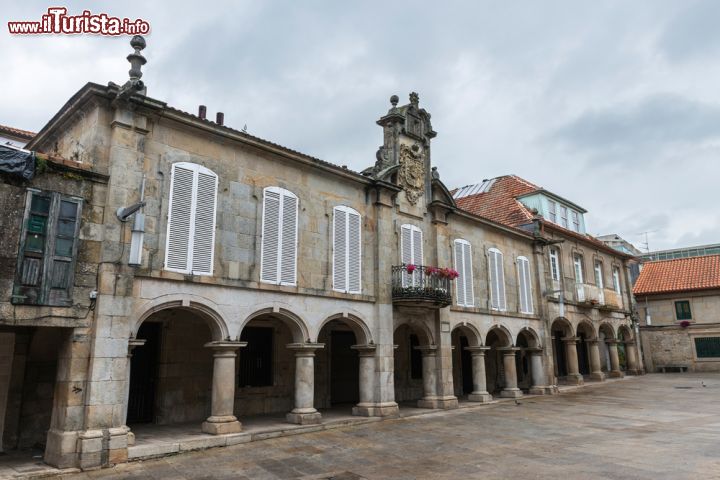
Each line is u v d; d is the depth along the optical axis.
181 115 12.27
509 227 23.70
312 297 14.88
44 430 12.52
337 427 14.56
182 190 12.36
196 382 15.08
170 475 9.64
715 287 35.28
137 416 14.13
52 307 10.05
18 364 12.27
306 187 15.33
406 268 17.38
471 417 16.67
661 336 37.34
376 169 18.09
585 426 14.86
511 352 22.91
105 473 9.66
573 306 28.30
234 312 12.88
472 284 21.31
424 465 10.57
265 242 13.88
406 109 19.53
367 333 16.41
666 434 13.21
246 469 10.15
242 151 13.80
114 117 11.33
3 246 9.64
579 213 33.12
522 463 10.55
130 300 10.92
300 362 14.58
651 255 59.12
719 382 27.33
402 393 21.50
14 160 9.85
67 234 10.41
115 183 11.03
